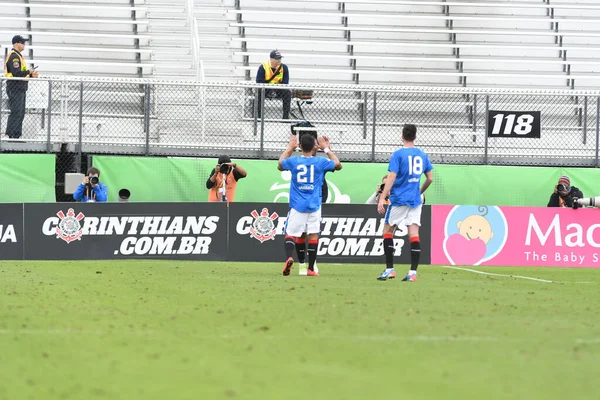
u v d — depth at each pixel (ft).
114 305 106.22
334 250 200.54
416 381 62.28
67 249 198.90
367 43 308.60
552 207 205.67
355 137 240.94
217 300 113.50
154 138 235.61
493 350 76.07
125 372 64.49
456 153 242.37
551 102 243.19
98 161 222.48
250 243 201.36
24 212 197.88
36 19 298.76
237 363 68.18
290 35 310.04
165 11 310.24
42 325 87.51
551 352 75.56
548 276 172.24
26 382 60.85
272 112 236.22
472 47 313.94
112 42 299.38
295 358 70.59
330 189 226.79
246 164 223.92
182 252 200.85
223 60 298.56
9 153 225.15
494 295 126.41
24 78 222.89
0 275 148.56
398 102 244.63
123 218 200.13
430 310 104.88
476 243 204.33
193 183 224.12
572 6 329.52
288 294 122.42
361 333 84.48
